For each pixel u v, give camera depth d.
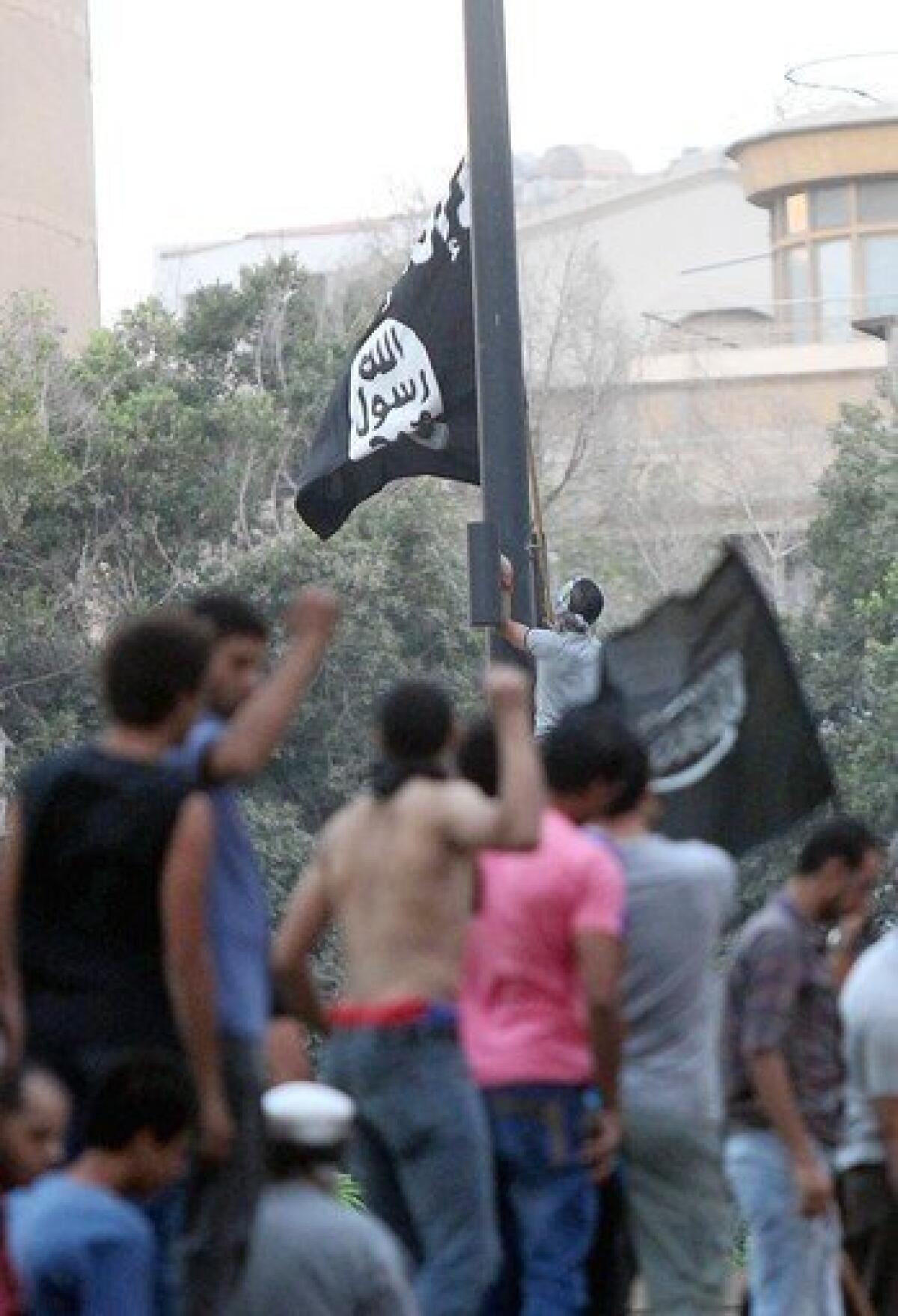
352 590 117.31
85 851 16.59
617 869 19.48
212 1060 16.50
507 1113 19.48
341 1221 17.44
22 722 118.25
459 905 18.72
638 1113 19.94
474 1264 18.62
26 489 115.69
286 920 19.23
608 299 193.62
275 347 129.88
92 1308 15.97
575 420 165.00
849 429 134.75
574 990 19.64
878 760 113.38
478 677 122.94
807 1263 20.77
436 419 33.12
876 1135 21.64
